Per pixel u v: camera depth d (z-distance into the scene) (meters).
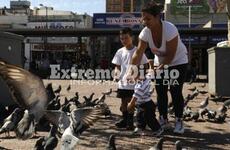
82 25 60.38
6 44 11.81
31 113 3.21
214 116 10.77
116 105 13.97
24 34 35.81
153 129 8.66
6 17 61.72
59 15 61.66
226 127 10.02
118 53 9.42
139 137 8.52
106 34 35.47
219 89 16.22
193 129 9.64
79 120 3.71
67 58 48.72
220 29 34.03
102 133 8.84
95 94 18.03
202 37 39.19
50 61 44.41
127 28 9.21
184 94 17.72
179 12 47.94
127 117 9.38
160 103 9.16
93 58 42.81
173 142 8.15
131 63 8.52
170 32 8.23
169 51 8.42
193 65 35.97
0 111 10.92
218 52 16.34
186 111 10.99
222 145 8.00
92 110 3.75
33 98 3.16
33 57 48.59
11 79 3.05
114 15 45.59
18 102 3.13
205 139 8.52
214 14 46.75
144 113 8.62
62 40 48.94
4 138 8.12
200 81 29.55
